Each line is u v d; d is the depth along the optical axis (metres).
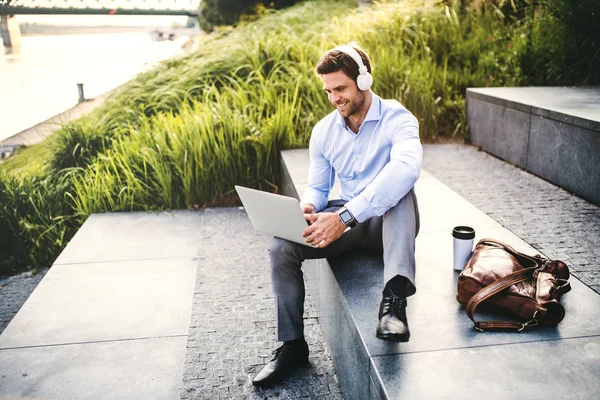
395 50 6.14
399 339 1.84
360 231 2.44
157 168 5.13
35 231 5.13
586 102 4.25
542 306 1.94
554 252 2.89
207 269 3.82
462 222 3.08
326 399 2.42
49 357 2.78
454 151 5.13
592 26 5.27
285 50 6.31
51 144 5.77
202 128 5.19
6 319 3.91
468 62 6.21
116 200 5.15
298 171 4.34
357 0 7.82
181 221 4.80
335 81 2.17
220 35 7.62
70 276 3.72
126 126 5.88
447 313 2.10
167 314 3.21
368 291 2.25
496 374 1.73
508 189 3.96
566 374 1.72
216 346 2.88
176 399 2.45
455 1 6.79
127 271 3.79
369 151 2.32
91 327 3.07
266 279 3.66
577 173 3.73
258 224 2.39
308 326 3.02
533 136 4.22
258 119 5.46
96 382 2.58
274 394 2.47
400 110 2.27
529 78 5.69
